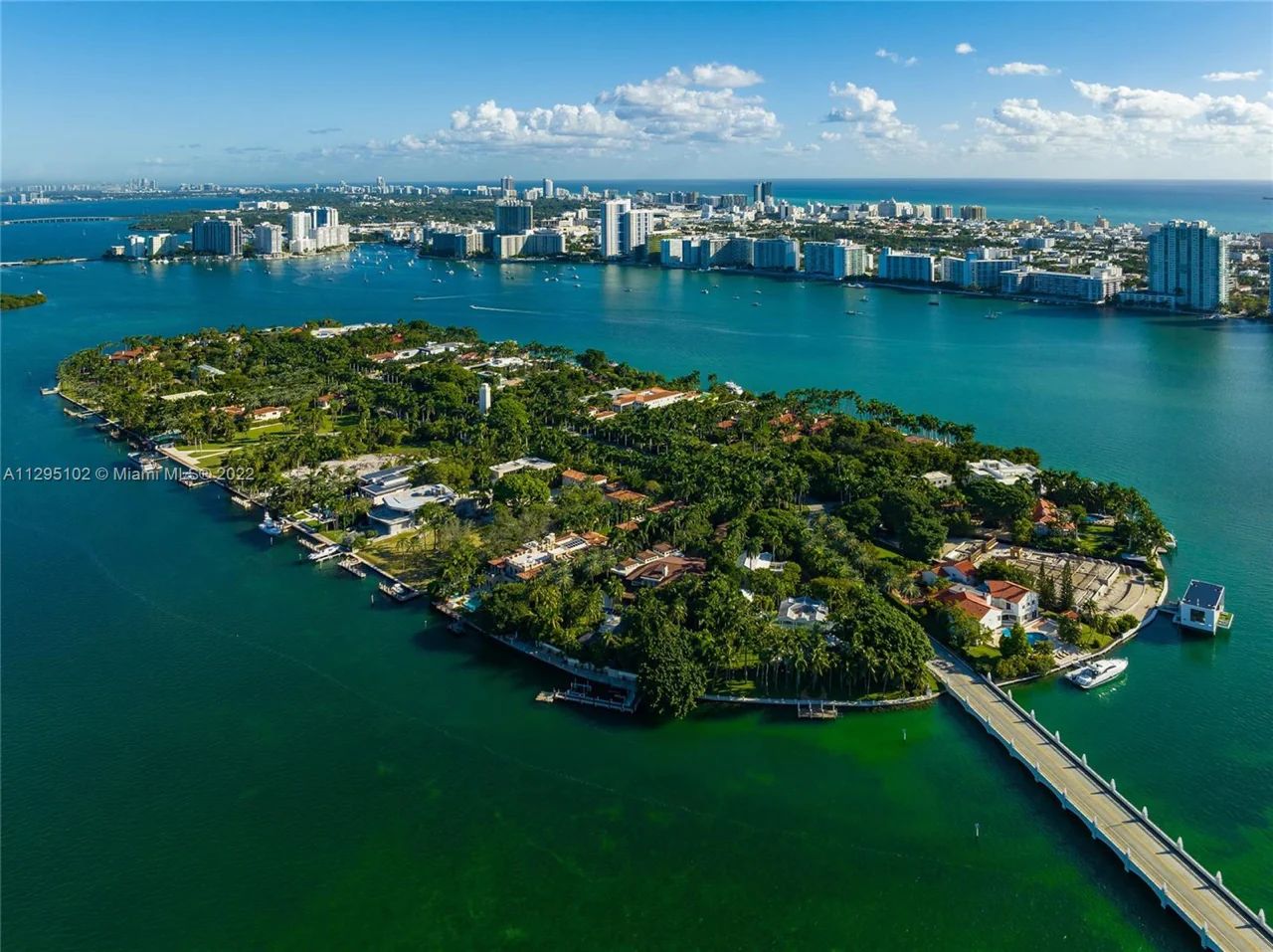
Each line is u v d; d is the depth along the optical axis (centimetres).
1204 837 17488
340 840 17925
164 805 18825
